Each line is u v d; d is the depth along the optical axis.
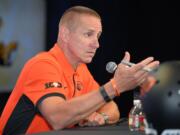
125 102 5.75
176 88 0.70
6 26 6.20
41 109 1.86
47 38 6.44
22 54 6.32
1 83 6.11
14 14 6.27
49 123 1.87
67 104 1.78
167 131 0.71
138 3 6.48
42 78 1.93
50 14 6.43
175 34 6.40
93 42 2.16
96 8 6.43
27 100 1.96
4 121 2.09
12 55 6.23
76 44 2.15
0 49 6.12
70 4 6.36
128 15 6.49
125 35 6.50
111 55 6.47
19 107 2.00
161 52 6.45
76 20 2.14
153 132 0.72
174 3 6.38
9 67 6.19
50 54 2.14
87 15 2.15
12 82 6.21
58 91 1.89
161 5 6.43
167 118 0.70
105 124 2.10
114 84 1.72
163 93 0.71
